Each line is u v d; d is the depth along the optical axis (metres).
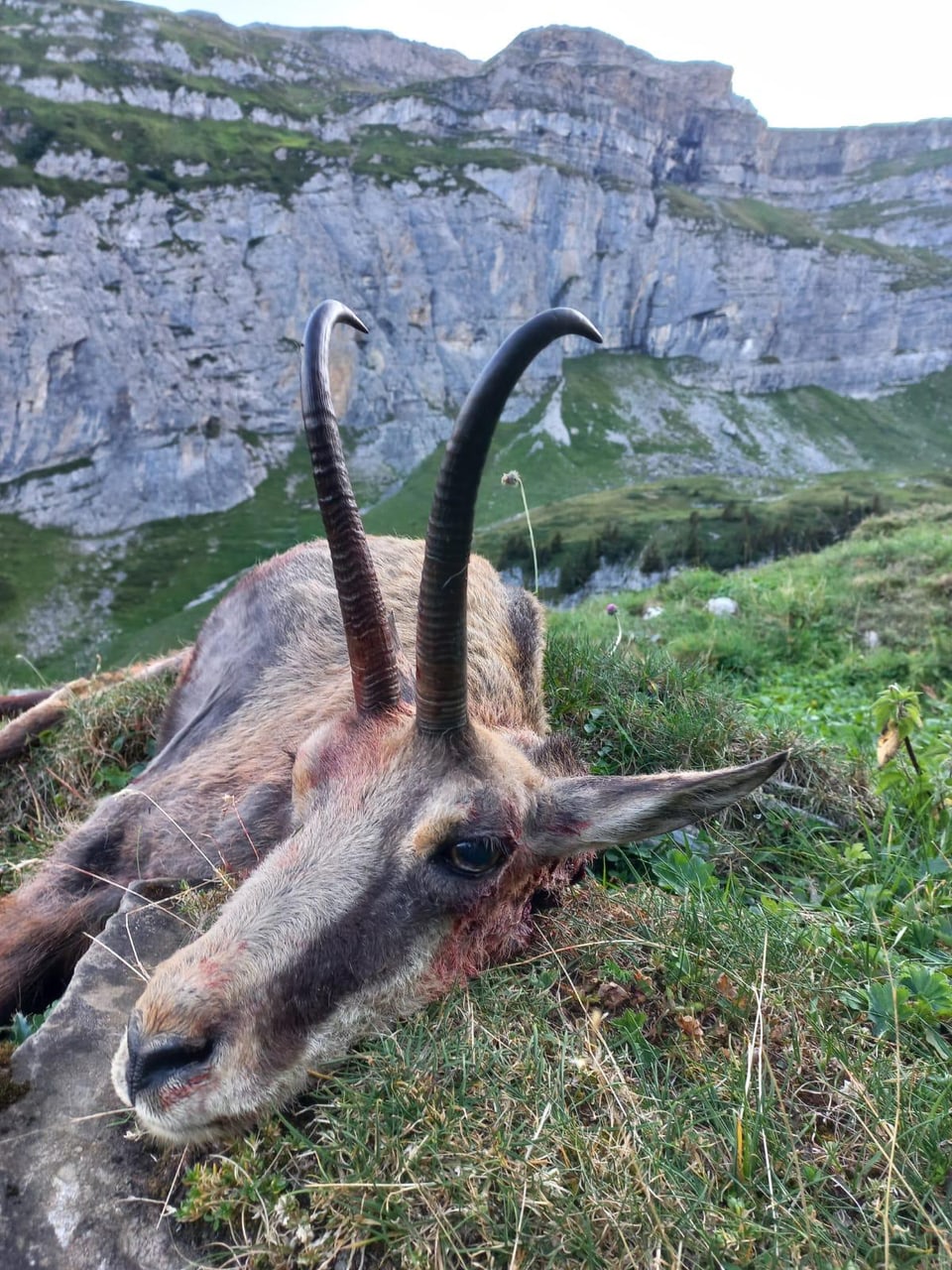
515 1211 0.31
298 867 0.37
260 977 0.34
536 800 0.44
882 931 0.49
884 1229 0.31
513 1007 0.39
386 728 0.41
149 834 0.52
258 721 0.58
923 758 0.72
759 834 0.64
